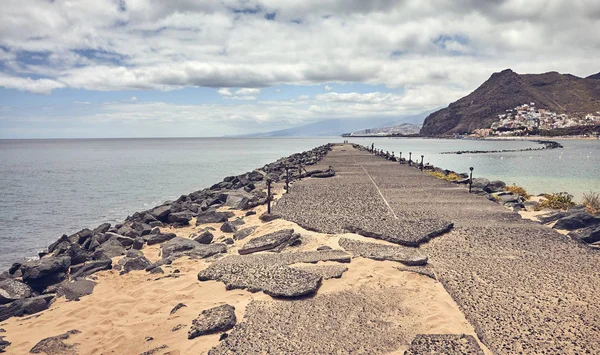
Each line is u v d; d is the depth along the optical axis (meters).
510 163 49.00
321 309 5.57
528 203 15.14
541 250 8.01
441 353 4.32
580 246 8.26
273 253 8.30
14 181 33.59
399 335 4.83
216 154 81.88
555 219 10.77
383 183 19.30
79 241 12.72
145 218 14.49
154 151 98.81
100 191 27.80
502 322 5.04
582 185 26.38
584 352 4.36
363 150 57.69
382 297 5.91
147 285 7.54
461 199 14.36
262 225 11.59
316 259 7.63
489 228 9.88
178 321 5.61
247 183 24.78
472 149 90.31
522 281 6.37
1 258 12.69
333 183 19.86
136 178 36.22
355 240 8.98
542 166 43.88
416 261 7.23
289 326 5.11
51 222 18.03
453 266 7.14
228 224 12.01
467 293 5.94
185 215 14.69
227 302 6.05
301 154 47.53
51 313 6.86
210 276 7.16
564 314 5.22
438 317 5.25
